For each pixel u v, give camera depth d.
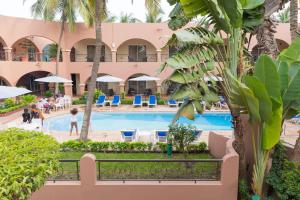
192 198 6.89
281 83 5.41
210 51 6.11
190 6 5.59
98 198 6.93
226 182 6.80
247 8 5.98
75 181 6.99
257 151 6.23
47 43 29.73
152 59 29.06
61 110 21.30
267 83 5.11
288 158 7.13
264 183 6.63
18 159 3.36
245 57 7.38
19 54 27.98
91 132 14.79
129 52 29.39
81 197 6.91
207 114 20.52
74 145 10.02
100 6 11.56
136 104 23.47
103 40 26.22
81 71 26.84
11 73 23.62
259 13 6.29
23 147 3.85
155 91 30.62
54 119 18.73
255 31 7.25
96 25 11.59
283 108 5.61
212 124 18.27
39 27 24.73
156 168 7.77
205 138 12.99
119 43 26.34
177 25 7.32
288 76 5.36
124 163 8.41
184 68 5.79
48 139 4.39
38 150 3.81
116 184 6.89
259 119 5.52
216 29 6.36
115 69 26.56
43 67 25.70
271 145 5.80
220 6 5.21
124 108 22.58
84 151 9.97
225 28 5.82
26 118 14.95
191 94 5.75
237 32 6.16
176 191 6.87
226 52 6.55
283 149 7.10
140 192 6.90
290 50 5.92
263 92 4.98
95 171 6.90
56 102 22.28
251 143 7.54
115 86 30.67
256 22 6.33
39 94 31.45
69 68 26.84
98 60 11.83
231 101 6.12
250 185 7.10
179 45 6.26
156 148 9.95
